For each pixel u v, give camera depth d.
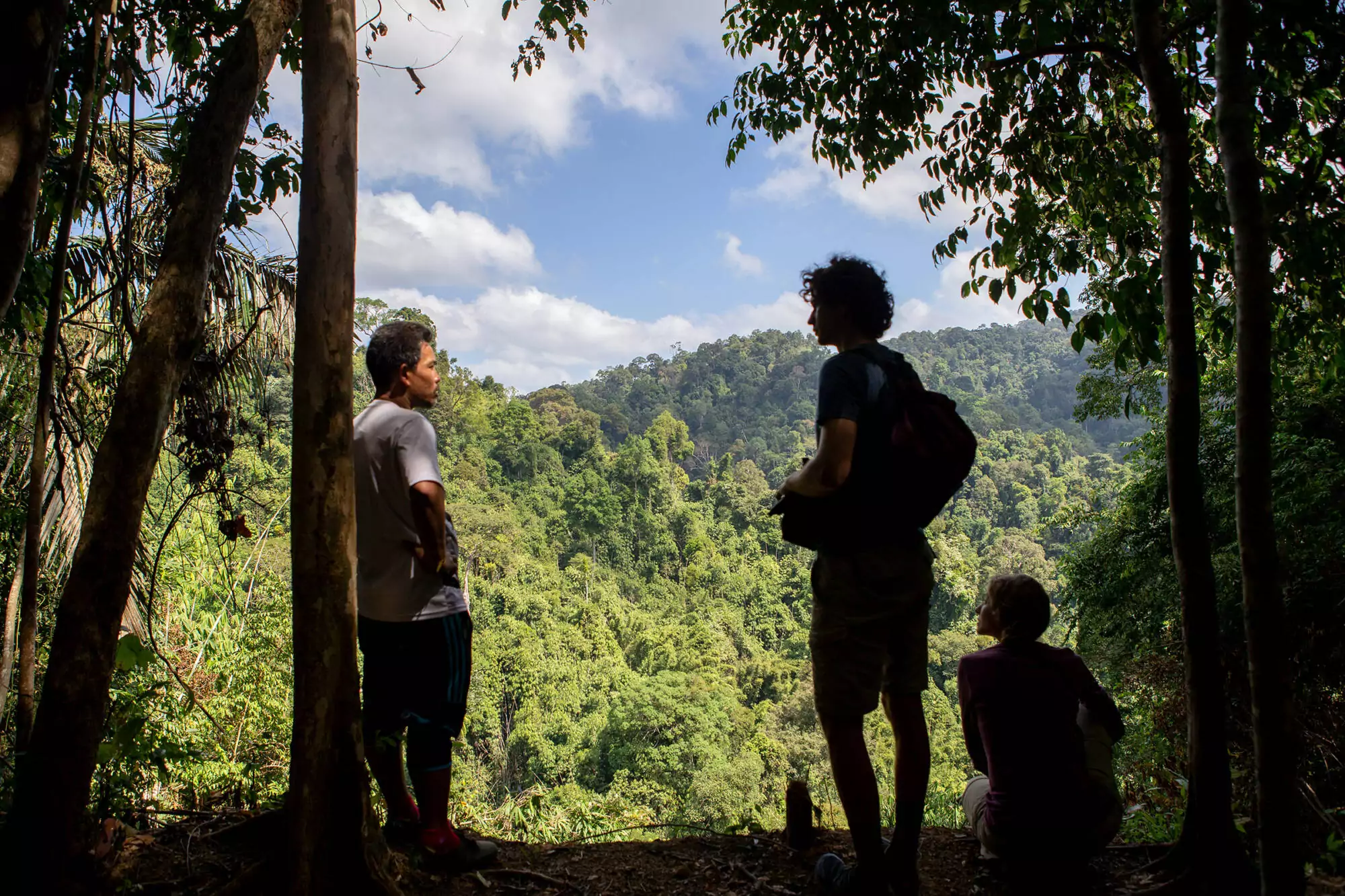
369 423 2.17
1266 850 1.60
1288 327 3.21
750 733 39.03
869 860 1.93
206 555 6.10
